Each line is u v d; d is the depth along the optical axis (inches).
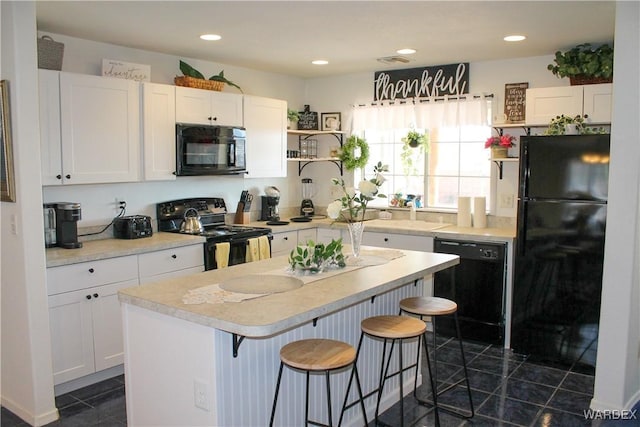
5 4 109.8
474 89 191.9
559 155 146.4
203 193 191.8
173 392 90.8
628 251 117.3
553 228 149.4
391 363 127.9
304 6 122.0
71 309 129.7
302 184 233.1
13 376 122.9
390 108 208.1
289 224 201.3
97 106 145.1
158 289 97.6
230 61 190.5
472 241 170.4
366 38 153.7
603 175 140.9
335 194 227.8
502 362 155.5
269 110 198.2
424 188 211.2
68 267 128.3
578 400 130.1
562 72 161.8
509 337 167.0
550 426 117.0
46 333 118.2
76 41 154.0
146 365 95.0
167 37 153.3
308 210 226.5
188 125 167.2
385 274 110.0
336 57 182.9
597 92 155.3
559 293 150.6
